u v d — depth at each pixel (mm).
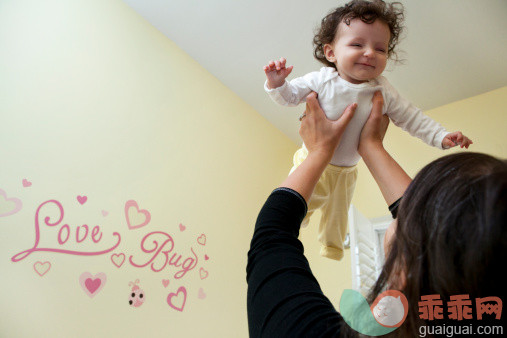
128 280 1688
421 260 337
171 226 1935
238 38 2199
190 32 2213
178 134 2133
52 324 1424
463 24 1859
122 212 1762
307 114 820
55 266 1493
